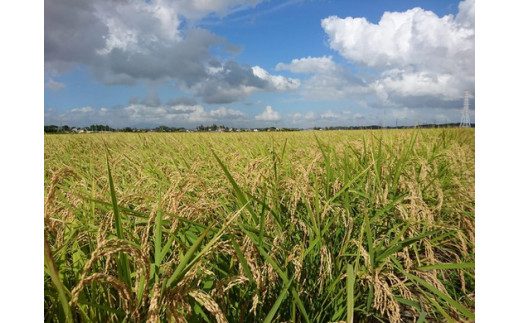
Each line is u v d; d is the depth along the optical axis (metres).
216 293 1.66
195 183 2.41
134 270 1.83
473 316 1.62
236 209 2.91
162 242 2.19
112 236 1.92
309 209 2.28
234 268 2.11
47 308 1.55
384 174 3.59
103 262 1.85
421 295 2.31
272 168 3.12
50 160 5.20
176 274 1.38
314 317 2.00
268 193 2.98
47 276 1.53
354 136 8.27
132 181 3.76
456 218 3.50
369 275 1.96
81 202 2.35
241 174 3.37
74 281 1.71
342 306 2.03
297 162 3.87
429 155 5.50
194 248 1.42
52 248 1.79
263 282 1.71
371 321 2.25
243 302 1.88
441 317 2.22
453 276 2.71
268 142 6.39
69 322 1.11
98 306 1.33
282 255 2.26
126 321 1.40
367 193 3.18
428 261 2.60
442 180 4.13
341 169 4.08
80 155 6.12
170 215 1.79
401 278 2.71
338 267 2.22
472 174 4.11
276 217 2.28
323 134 9.30
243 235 2.17
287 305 1.96
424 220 2.64
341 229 2.79
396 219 2.93
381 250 2.25
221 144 6.89
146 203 2.35
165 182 3.11
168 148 6.42
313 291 2.17
